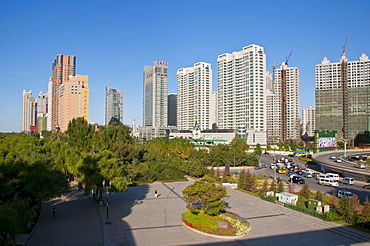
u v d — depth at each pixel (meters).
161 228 45.88
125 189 59.91
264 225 47.66
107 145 108.12
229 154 128.88
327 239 41.38
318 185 87.50
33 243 39.41
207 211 49.94
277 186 74.69
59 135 133.12
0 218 31.45
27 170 46.16
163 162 104.00
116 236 42.19
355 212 48.34
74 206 60.09
